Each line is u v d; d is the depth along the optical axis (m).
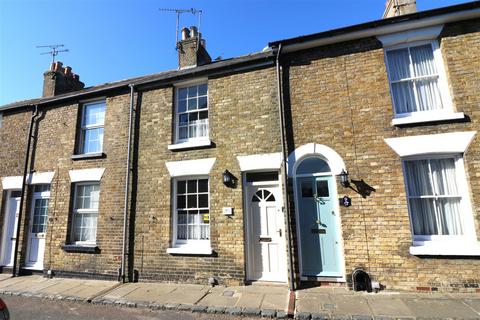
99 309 5.76
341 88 6.85
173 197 7.75
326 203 6.63
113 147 8.55
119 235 7.89
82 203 8.73
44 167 9.28
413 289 5.73
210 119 7.74
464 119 6.00
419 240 6.00
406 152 6.18
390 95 6.52
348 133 6.60
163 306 5.69
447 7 6.12
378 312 4.93
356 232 6.18
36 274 8.68
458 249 5.62
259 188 7.24
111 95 9.00
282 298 5.80
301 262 6.48
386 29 6.62
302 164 6.93
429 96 6.52
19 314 5.58
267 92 7.39
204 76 8.08
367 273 5.96
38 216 9.23
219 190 7.26
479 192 5.69
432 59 6.65
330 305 5.31
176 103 8.41
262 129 7.23
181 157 7.80
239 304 5.59
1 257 9.20
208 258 7.05
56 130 9.45
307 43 7.04
